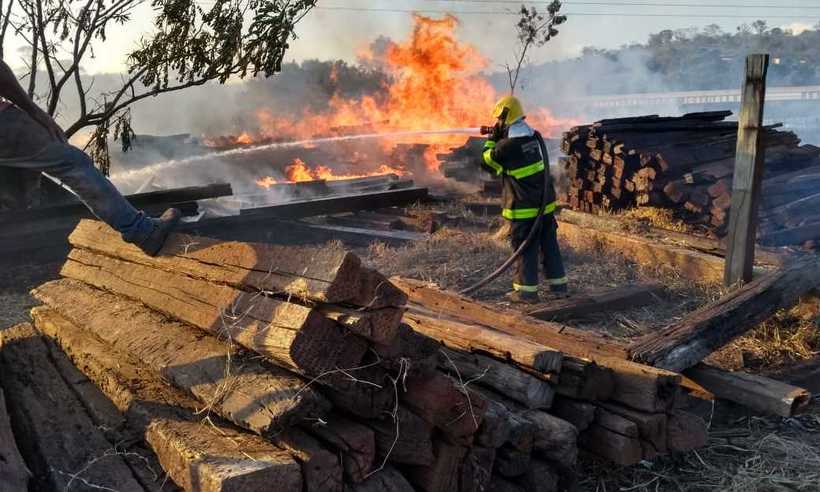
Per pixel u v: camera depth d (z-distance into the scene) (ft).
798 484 11.76
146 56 29.71
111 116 31.07
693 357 14.21
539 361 11.51
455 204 39.99
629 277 23.71
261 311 9.74
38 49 30.86
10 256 29.22
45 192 31.73
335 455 8.71
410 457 9.21
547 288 21.86
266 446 8.87
